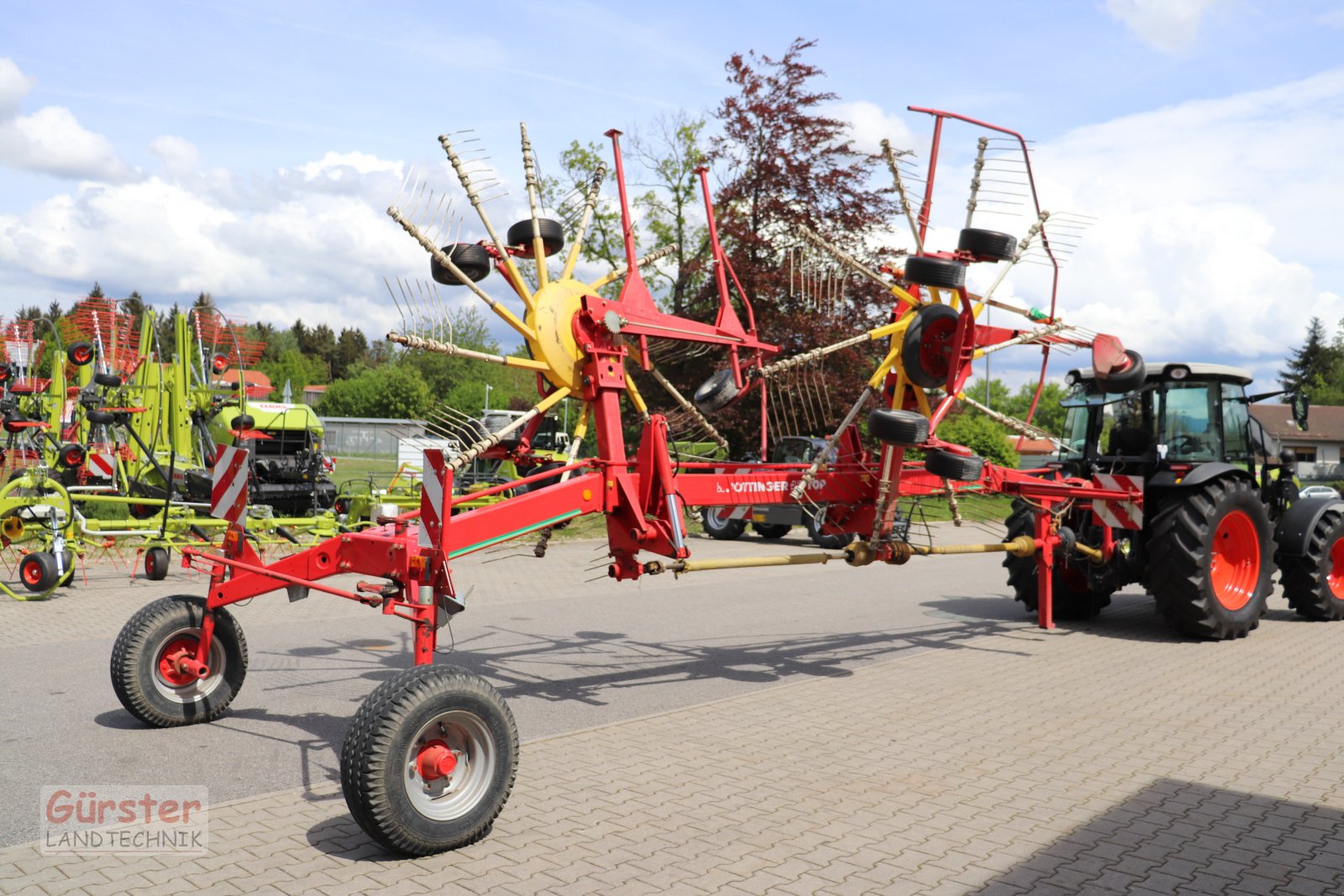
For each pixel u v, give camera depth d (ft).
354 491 52.80
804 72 65.46
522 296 18.99
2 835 13.56
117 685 18.26
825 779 16.02
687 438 23.13
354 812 12.59
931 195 22.20
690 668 24.75
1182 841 13.35
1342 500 33.35
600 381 19.26
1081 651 26.96
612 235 78.64
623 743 18.13
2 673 23.27
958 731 18.90
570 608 34.09
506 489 17.39
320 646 27.07
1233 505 28.14
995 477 26.73
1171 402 30.04
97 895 11.66
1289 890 11.88
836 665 25.16
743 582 41.60
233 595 18.63
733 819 14.23
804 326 45.47
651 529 19.51
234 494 18.58
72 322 53.42
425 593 15.02
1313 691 22.17
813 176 63.36
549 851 13.07
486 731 13.47
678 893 11.71
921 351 21.50
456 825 13.00
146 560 37.14
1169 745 17.94
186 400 48.93
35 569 33.27
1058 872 12.34
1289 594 32.55
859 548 22.57
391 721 12.57
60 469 47.21
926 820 14.14
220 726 19.10
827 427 26.43
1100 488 27.99
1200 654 26.53
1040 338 23.43
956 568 47.62
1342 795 15.24
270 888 11.86
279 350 330.54
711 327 21.83
